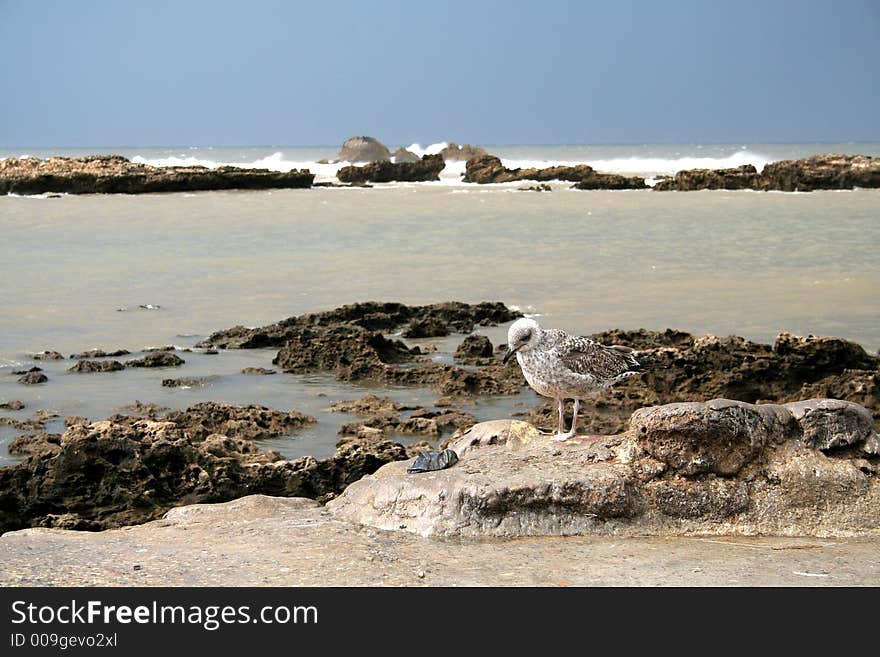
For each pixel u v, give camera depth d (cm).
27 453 1306
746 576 686
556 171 8006
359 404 1602
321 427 1491
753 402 1593
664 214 4916
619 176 7106
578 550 745
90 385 1739
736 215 4816
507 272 3055
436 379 1784
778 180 6519
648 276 2944
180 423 1450
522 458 837
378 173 8344
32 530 841
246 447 1300
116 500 1097
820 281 2806
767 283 2786
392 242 3853
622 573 692
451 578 683
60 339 2145
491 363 1878
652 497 796
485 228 4338
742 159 10206
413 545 756
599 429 1416
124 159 7169
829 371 1627
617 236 3981
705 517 795
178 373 1839
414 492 808
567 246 3672
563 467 814
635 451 812
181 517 873
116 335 2194
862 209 5041
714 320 2267
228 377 1819
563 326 2228
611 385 843
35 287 2803
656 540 778
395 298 2644
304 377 1839
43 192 6469
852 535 793
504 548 749
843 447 825
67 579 680
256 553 737
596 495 785
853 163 6538
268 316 2419
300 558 725
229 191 6956
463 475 810
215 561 718
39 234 4156
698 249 3550
